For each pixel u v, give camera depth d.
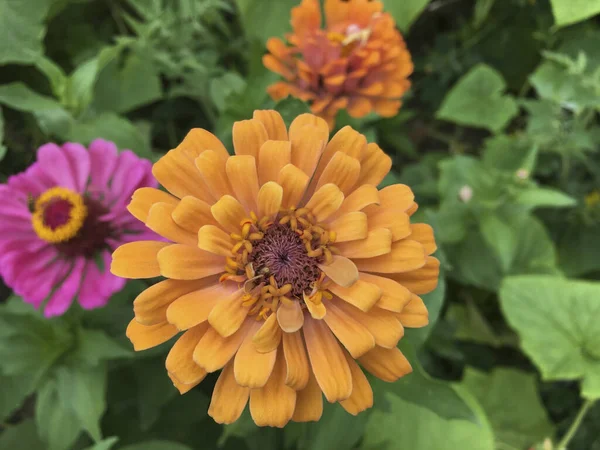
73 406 0.18
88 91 0.22
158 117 0.31
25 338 0.18
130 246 0.13
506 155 0.28
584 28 0.31
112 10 0.30
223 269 0.13
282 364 0.13
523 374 0.28
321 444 0.18
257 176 0.13
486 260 0.28
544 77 0.28
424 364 0.26
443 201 0.28
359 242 0.13
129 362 0.20
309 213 0.13
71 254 0.18
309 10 0.21
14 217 0.18
